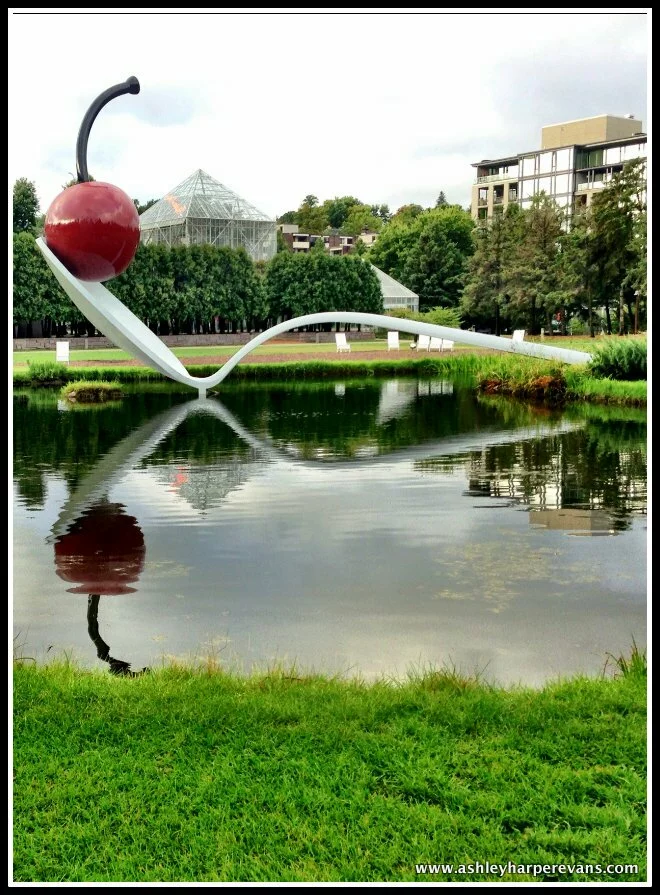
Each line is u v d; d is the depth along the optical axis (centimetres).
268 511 995
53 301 3681
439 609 644
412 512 980
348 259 4522
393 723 430
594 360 2311
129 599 680
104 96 1922
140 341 2108
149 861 338
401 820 355
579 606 647
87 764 404
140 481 1185
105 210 1900
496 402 2216
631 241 3497
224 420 1869
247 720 436
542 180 6300
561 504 1007
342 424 1784
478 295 4475
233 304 4197
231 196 4794
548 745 404
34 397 2431
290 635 592
